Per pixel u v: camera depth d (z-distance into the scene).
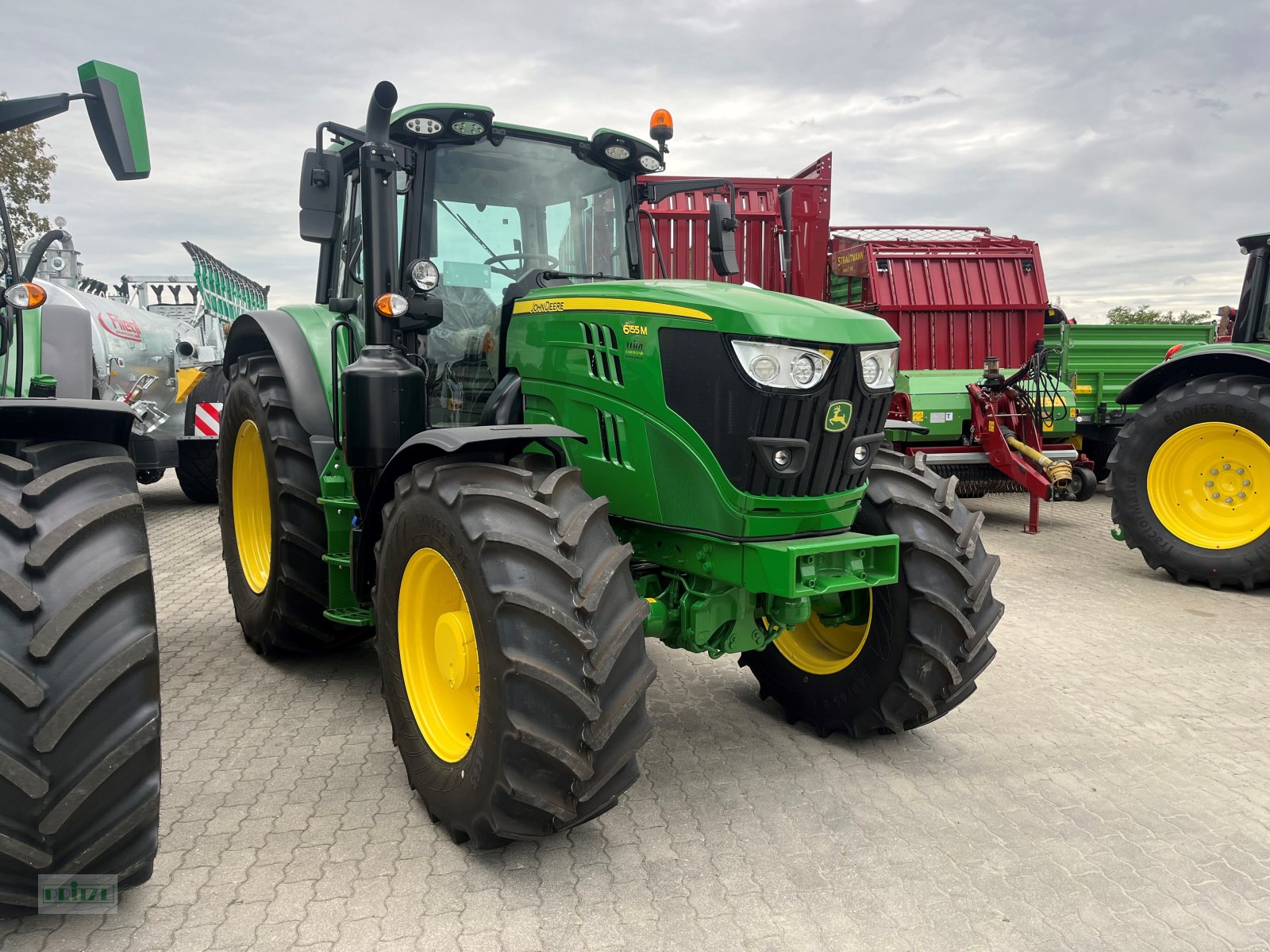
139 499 2.39
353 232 3.91
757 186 7.54
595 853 2.62
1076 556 6.68
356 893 2.39
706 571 2.87
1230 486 5.74
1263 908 2.39
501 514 2.46
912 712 3.20
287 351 3.88
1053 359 9.45
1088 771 3.19
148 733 2.16
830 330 2.71
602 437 3.02
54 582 2.12
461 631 2.63
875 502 3.21
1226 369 5.94
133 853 2.22
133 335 7.70
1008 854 2.64
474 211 3.49
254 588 4.28
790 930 2.27
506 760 2.33
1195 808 2.93
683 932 2.25
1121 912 2.37
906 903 2.39
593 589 2.39
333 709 3.65
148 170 2.44
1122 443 6.10
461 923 2.28
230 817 2.78
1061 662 4.35
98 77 2.31
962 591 3.12
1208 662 4.37
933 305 9.21
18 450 2.43
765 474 2.71
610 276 3.75
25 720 2.03
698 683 4.07
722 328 2.67
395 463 2.96
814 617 3.56
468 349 3.49
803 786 3.05
